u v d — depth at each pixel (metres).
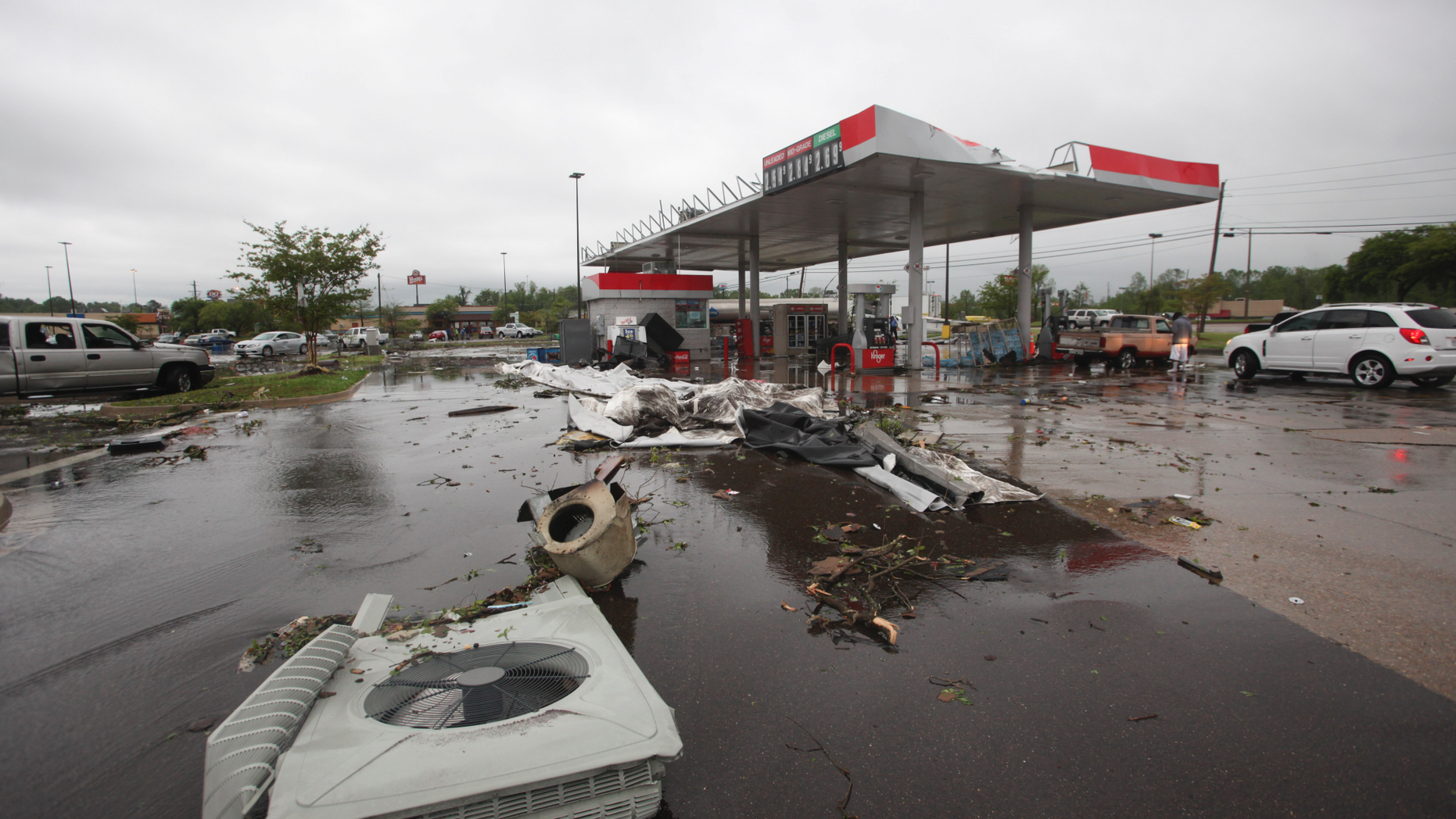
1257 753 2.46
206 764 1.95
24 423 11.12
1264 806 2.20
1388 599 3.70
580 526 4.05
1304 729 2.59
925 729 2.62
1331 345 14.34
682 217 25.75
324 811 1.76
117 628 3.56
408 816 1.81
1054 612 3.62
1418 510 5.33
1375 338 13.62
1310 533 4.80
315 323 20.75
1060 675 3.00
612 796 1.99
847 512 5.47
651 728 2.14
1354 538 4.69
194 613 3.73
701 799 2.26
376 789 1.82
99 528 5.25
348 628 2.81
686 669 3.07
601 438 8.65
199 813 2.22
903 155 14.71
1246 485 6.20
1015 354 22.42
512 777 1.89
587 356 23.02
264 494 6.27
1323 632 3.35
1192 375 18.33
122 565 4.46
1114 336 21.44
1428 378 13.61
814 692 2.89
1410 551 4.42
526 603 3.54
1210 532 4.86
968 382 16.70
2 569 4.41
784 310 29.53
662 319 24.67
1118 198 20.34
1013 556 4.43
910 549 4.54
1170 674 2.99
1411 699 2.77
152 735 2.63
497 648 2.69
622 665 2.55
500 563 4.39
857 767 2.42
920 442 7.86
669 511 5.54
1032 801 2.24
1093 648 3.23
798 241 29.86
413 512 5.62
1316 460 7.23
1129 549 4.52
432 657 2.60
